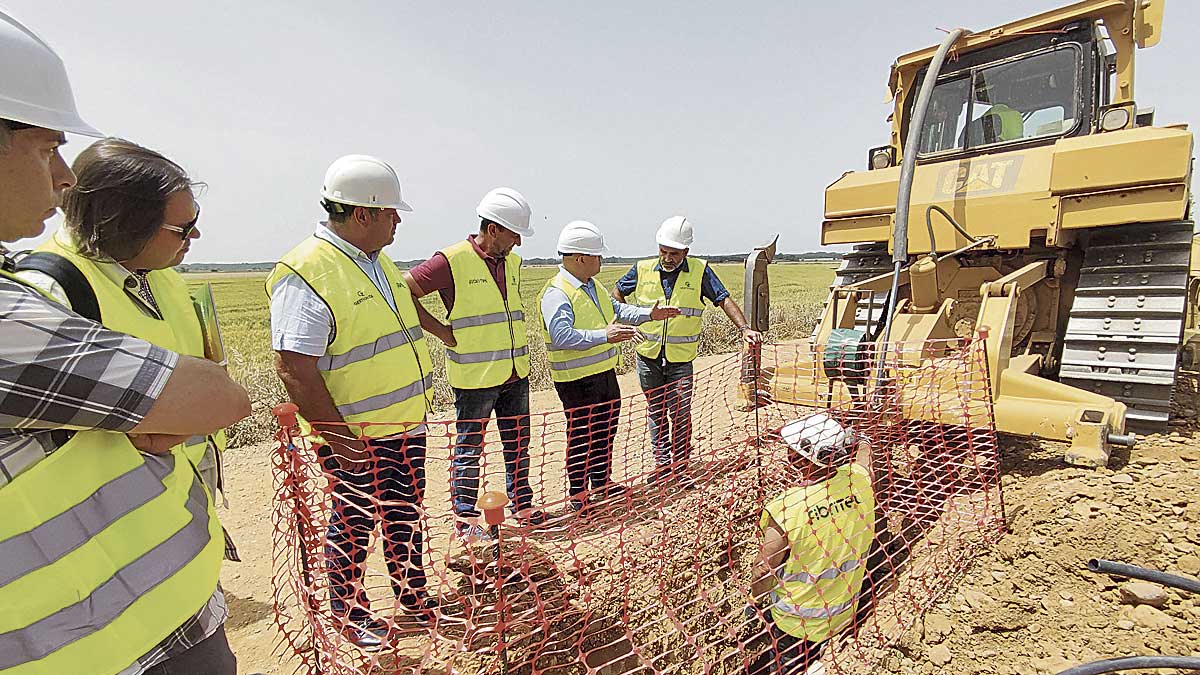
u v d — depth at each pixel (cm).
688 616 309
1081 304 379
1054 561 270
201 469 201
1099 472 313
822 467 269
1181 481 295
